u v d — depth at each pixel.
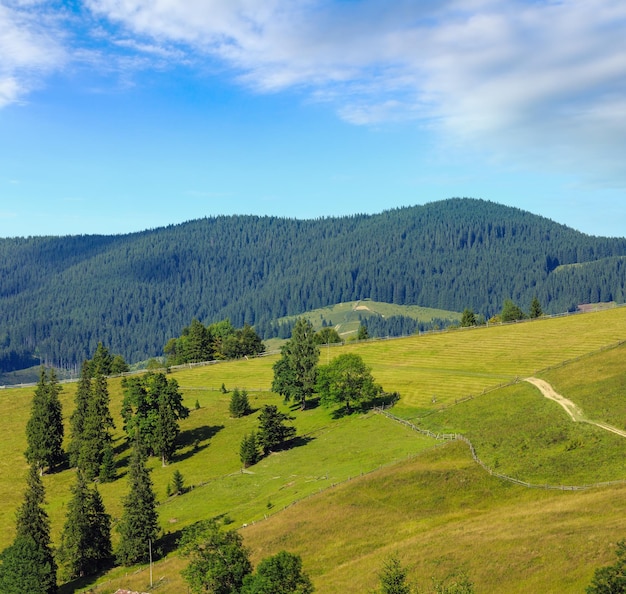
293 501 85.88
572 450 82.69
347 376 131.12
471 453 89.94
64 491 118.81
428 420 114.94
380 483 84.31
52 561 79.69
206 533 60.56
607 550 52.59
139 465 86.50
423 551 62.22
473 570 55.88
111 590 73.06
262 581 51.78
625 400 98.75
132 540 82.88
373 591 52.72
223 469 116.50
